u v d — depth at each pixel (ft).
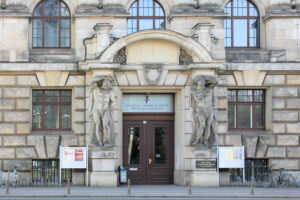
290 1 96.63
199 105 90.22
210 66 89.45
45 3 94.94
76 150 89.86
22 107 91.76
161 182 95.91
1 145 91.15
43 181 92.07
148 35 89.51
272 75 95.76
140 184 95.40
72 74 92.58
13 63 91.04
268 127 96.68
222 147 91.66
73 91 93.25
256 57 96.12
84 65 90.27
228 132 95.50
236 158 91.71
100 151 88.58
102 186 88.43
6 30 91.50
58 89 93.97
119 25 92.84
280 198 76.89
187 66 91.30
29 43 93.61
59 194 76.54
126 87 92.38
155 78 91.66
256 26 98.43
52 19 94.79
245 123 97.09
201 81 89.35
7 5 92.12
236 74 94.94
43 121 93.76
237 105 96.99
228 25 97.96
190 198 76.43
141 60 91.45
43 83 92.12
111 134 89.45
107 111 88.63
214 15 93.71
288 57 95.76
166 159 96.48
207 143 90.68
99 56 88.07
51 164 93.04
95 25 90.38
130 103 96.07
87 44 90.79
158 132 96.73
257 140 94.94
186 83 92.58
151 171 95.86
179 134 94.12
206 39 90.22
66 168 90.79
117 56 90.48
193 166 90.27
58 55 92.84
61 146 91.20
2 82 91.56
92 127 89.51
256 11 98.48
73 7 94.53
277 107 95.55
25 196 75.77
